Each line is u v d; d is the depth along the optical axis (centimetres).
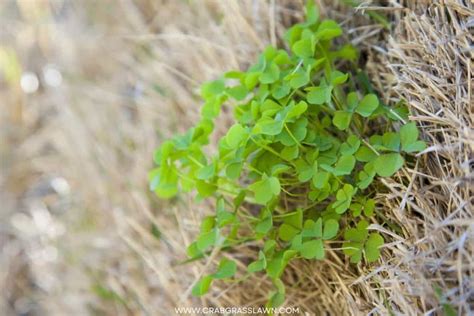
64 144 61
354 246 47
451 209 46
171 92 58
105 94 61
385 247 47
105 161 59
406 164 47
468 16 47
